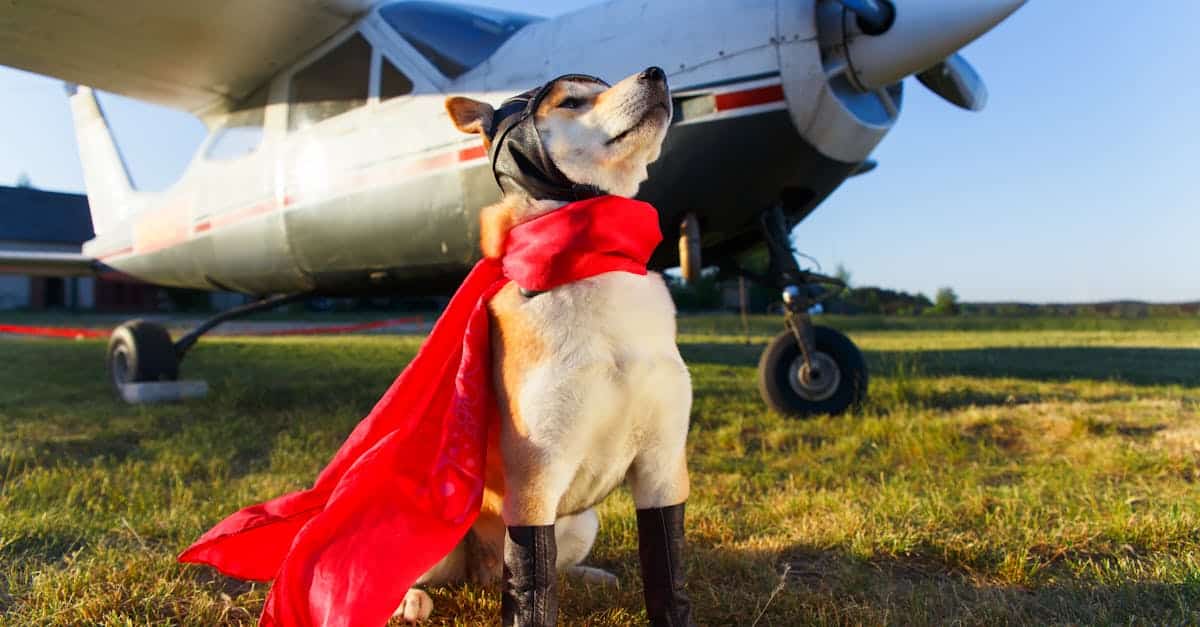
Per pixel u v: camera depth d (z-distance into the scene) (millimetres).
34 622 2277
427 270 5770
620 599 2438
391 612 1765
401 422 2096
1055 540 2826
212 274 7172
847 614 2266
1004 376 8023
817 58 4328
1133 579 2447
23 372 9320
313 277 6363
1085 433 4672
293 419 5746
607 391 1755
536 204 1928
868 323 23766
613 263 1809
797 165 4660
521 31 5258
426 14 5598
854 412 5500
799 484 3803
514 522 1764
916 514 3131
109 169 8711
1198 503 3160
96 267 8891
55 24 5551
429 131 5258
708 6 4559
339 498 1875
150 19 5496
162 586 2525
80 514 3305
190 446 4770
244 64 6191
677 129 4484
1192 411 5348
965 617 2229
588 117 1903
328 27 5730
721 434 4910
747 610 2336
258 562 2219
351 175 5648
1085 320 24766
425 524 1834
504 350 1835
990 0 4062
